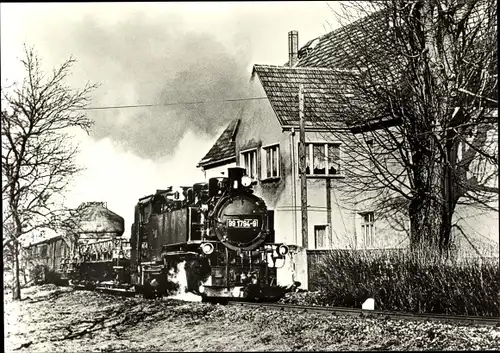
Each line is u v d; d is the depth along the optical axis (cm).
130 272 2519
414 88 2277
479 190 2303
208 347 1412
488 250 2081
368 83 2467
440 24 2262
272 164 2845
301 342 1387
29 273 3077
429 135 2231
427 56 2259
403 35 2328
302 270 2289
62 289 2738
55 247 3039
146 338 1605
